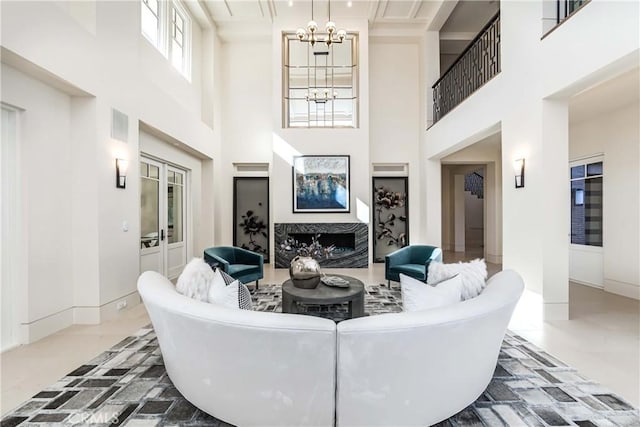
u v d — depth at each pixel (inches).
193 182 245.9
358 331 55.9
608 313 140.3
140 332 120.6
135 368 91.9
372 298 166.6
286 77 271.3
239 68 279.6
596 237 187.0
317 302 115.3
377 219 285.7
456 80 226.4
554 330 121.1
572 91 121.7
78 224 129.0
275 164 260.4
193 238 245.9
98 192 130.0
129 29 150.2
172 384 82.7
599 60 103.1
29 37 99.0
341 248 265.4
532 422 67.9
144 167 186.5
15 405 74.1
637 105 160.9
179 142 203.6
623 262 168.7
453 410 66.7
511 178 149.0
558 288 131.6
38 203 113.6
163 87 191.8
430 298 74.0
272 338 56.8
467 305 63.8
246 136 280.4
